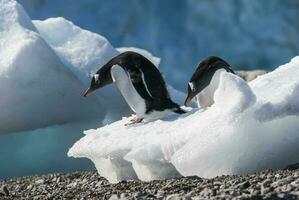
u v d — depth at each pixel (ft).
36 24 64.75
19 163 55.01
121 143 37.35
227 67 41.14
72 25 64.95
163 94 41.37
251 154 33.45
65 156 55.47
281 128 33.73
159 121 39.24
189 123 36.52
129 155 35.37
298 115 33.30
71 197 34.55
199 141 33.32
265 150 33.55
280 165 33.94
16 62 56.59
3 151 56.54
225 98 34.01
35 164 54.70
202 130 33.73
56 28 64.59
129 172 38.01
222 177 32.37
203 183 31.42
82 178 42.34
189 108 43.70
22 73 56.75
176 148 34.37
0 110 56.39
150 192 31.30
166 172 35.65
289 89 33.58
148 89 41.19
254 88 36.52
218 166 33.40
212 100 41.04
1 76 56.24
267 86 36.32
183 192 30.14
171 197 28.76
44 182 42.78
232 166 33.45
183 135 34.55
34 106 57.41
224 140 33.09
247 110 32.99
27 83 56.90
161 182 34.12
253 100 33.24
